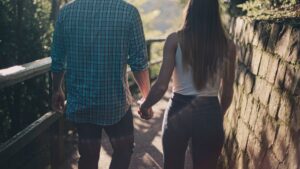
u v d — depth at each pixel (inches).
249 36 153.3
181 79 104.8
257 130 127.5
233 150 154.4
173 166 109.3
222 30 105.3
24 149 175.6
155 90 105.6
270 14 159.0
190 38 103.0
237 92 161.8
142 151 202.2
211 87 104.6
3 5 174.4
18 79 128.9
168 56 104.3
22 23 184.2
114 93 114.0
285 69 110.1
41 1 197.9
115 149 121.3
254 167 124.6
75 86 115.1
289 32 111.1
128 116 119.8
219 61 104.4
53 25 207.8
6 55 177.3
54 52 117.0
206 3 103.7
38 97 187.8
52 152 171.6
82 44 111.3
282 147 103.8
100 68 111.7
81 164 122.7
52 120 161.3
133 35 111.5
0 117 166.6
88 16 110.3
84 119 116.6
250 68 146.2
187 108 104.6
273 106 115.7
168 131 107.2
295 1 159.9
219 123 105.7
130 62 114.6
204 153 106.7
